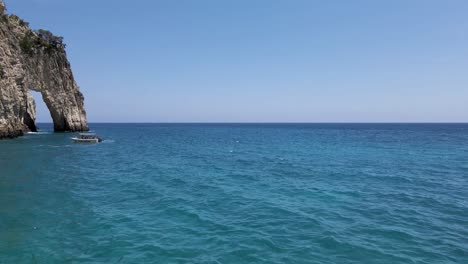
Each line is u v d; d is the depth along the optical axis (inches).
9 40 2010.3
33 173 901.2
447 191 711.1
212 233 426.9
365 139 2763.3
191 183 788.6
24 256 354.3
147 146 1983.3
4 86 1920.5
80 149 1657.2
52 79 2812.5
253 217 500.1
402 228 455.5
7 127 1978.3
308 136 3339.1
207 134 3873.0
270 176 901.8
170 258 350.9
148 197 633.6
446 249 384.5
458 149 1784.0
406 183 805.2
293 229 445.4
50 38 2839.6
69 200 602.9
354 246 388.2
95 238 406.9
